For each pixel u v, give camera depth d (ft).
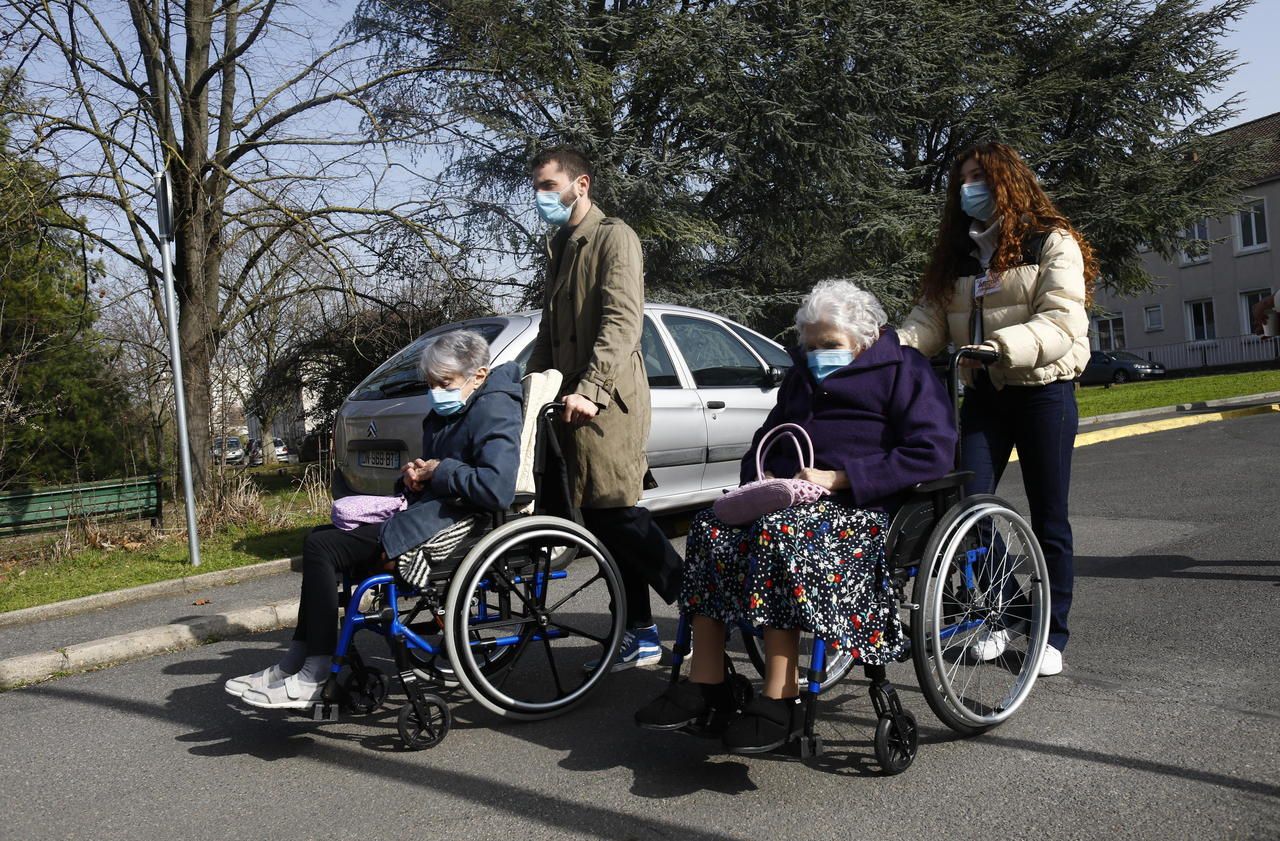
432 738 11.11
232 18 37.35
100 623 18.54
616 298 12.47
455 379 11.86
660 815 9.04
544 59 46.75
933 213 58.54
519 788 9.87
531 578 11.98
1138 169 73.97
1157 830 8.13
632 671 13.79
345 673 12.21
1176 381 82.12
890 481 9.78
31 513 26.35
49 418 37.52
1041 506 12.09
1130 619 14.38
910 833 8.37
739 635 14.96
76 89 32.55
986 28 67.15
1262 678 11.55
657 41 50.60
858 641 9.17
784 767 9.98
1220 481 26.00
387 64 40.34
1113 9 74.84
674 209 52.26
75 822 9.71
